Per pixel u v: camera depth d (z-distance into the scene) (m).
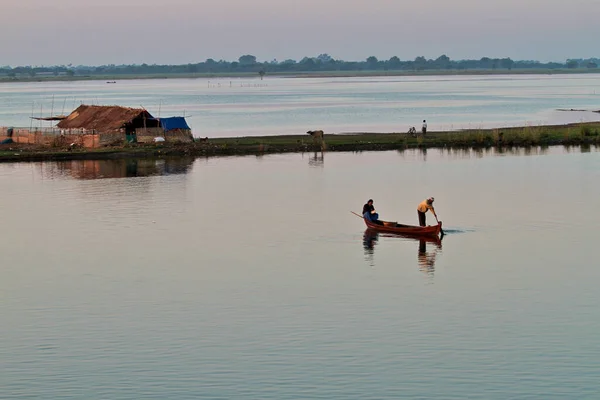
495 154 129.50
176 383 42.97
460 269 62.72
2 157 128.12
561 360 44.78
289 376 43.53
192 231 76.94
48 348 47.97
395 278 60.66
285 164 121.56
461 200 89.75
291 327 50.69
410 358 45.50
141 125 143.50
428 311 53.09
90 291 58.91
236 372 44.16
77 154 130.25
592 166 114.31
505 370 43.69
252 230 76.94
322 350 46.84
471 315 52.16
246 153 134.12
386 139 144.25
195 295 57.47
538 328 49.66
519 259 65.12
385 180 104.69
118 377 43.81
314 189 98.56
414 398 40.78
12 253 69.88
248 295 57.19
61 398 41.47
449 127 176.00
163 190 99.38
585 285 58.03
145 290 58.91
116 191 99.19
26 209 88.62
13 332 50.62
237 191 97.94
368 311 53.31
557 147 136.62
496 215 81.56
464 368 44.06
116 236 75.50
